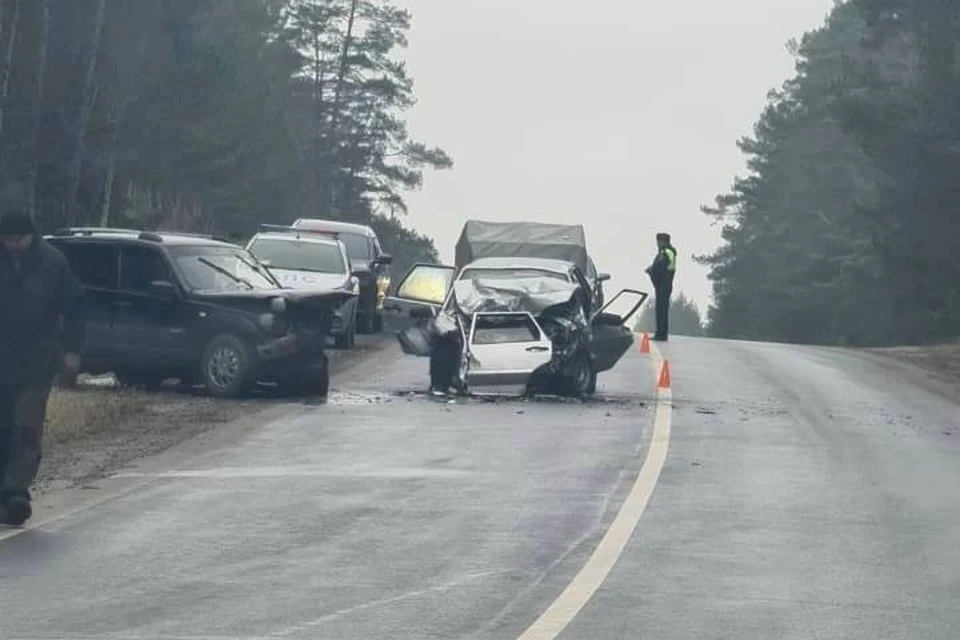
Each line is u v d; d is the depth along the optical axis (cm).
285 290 5931
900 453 4766
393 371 7094
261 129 18062
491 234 10619
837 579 2891
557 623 2475
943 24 13712
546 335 6106
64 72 9444
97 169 12312
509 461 4334
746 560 3042
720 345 9631
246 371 5731
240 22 19938
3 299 3203
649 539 3234
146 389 5984
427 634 2392
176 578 2781
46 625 2414
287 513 3469
